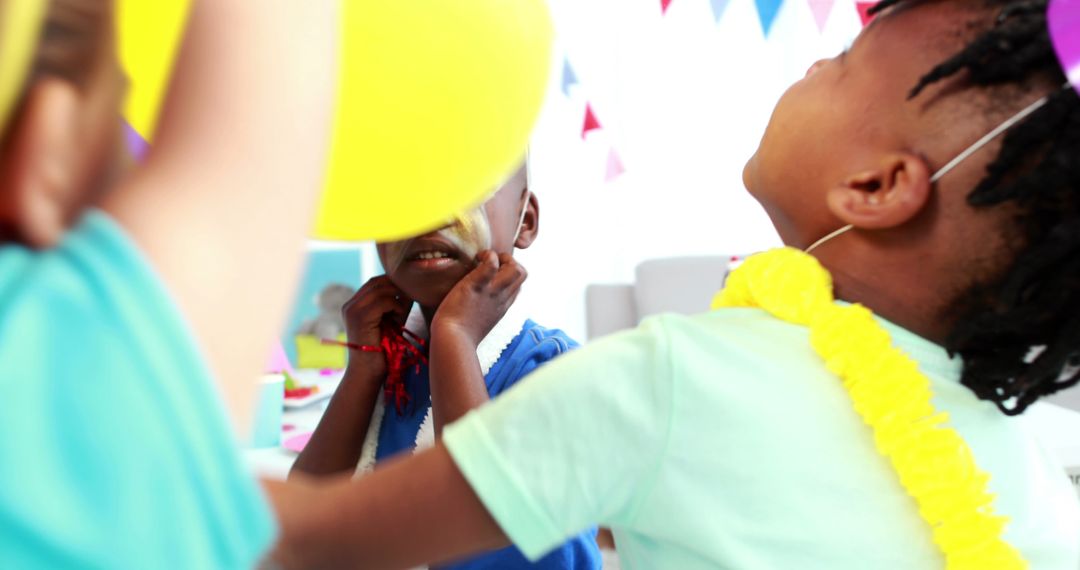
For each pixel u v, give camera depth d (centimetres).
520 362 78
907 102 46
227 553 23
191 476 22
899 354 48
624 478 46
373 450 81
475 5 35
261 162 25
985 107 44
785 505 45
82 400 20
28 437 20
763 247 272
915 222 47
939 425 48
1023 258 44
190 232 23
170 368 22
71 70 22
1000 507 49
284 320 26
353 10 34
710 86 262
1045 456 57
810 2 254
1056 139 42
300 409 136
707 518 45
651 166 266
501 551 70
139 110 35
